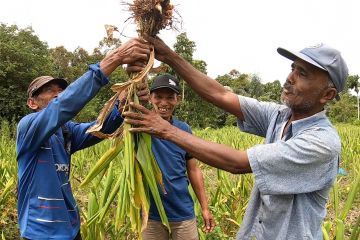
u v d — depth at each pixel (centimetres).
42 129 233
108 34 221
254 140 1098
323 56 202
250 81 4728
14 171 525
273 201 212
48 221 244
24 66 2595
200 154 206
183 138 206
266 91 4759
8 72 2512
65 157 264
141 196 226
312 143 201
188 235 327
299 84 208
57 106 228
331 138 205
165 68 249
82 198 492
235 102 255
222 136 1297
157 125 208
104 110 229
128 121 211
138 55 221
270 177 203
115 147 235
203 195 357
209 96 259
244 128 263
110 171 278
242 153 206
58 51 3762
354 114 5081
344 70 205
